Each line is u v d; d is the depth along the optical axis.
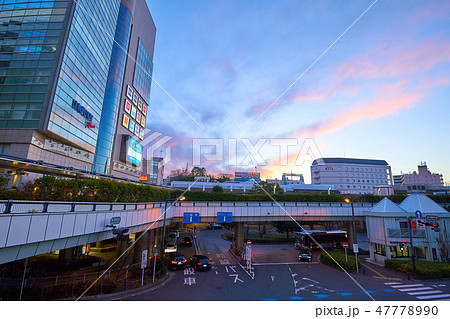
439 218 24.91
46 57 27.70
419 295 15.24
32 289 14.17
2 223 8.70
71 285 15.05
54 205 11.27
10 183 20.09
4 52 27.97
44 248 10.92
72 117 30.55
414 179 155.12
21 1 29.84
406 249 24.98
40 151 26.59
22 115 25.77
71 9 29.53
